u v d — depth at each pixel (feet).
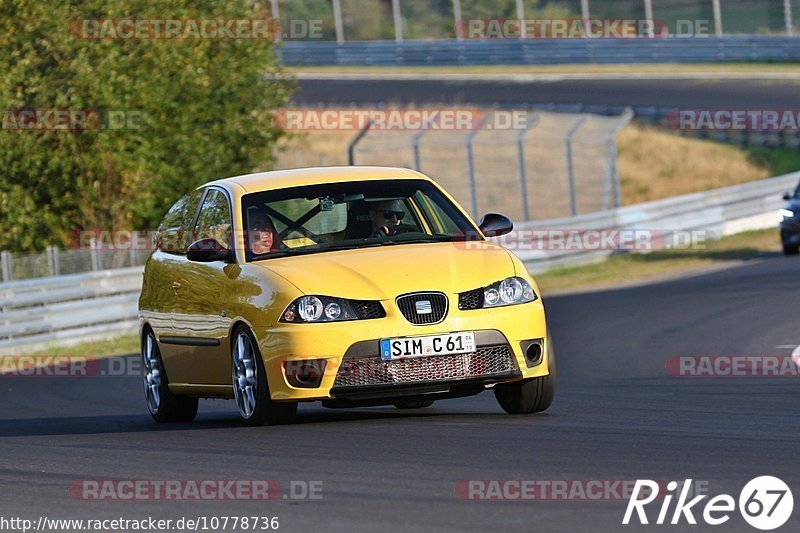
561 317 193.26
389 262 87.10
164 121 263.70
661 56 528.22
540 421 86.33
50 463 78.38
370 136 436.76
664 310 189.88
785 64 509.35
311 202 94.68
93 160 247.29
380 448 75.15
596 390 111.86
